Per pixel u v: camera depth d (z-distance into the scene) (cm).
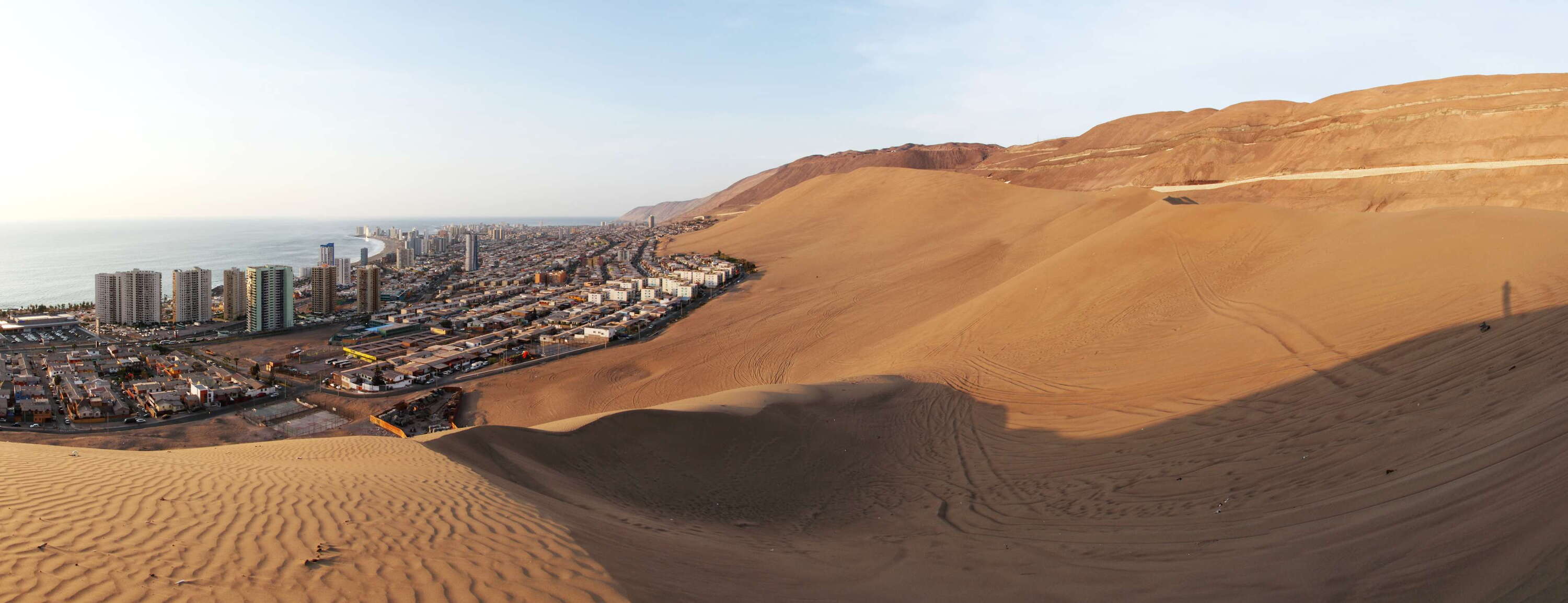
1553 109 12162
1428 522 830
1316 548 873
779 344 6819
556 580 781
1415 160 12750
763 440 2289
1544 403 1098
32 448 1198
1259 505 1150
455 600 700
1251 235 4506
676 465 2022
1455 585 675
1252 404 1862
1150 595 845
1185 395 2167
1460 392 1393
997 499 1594
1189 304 3584
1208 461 1504
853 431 2462
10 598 601
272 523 883
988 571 1034
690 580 870
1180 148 17800
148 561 721
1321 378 1903
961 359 3856
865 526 1524
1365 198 11919
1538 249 2556
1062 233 10019
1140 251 4831
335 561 775
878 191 17950
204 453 1433
